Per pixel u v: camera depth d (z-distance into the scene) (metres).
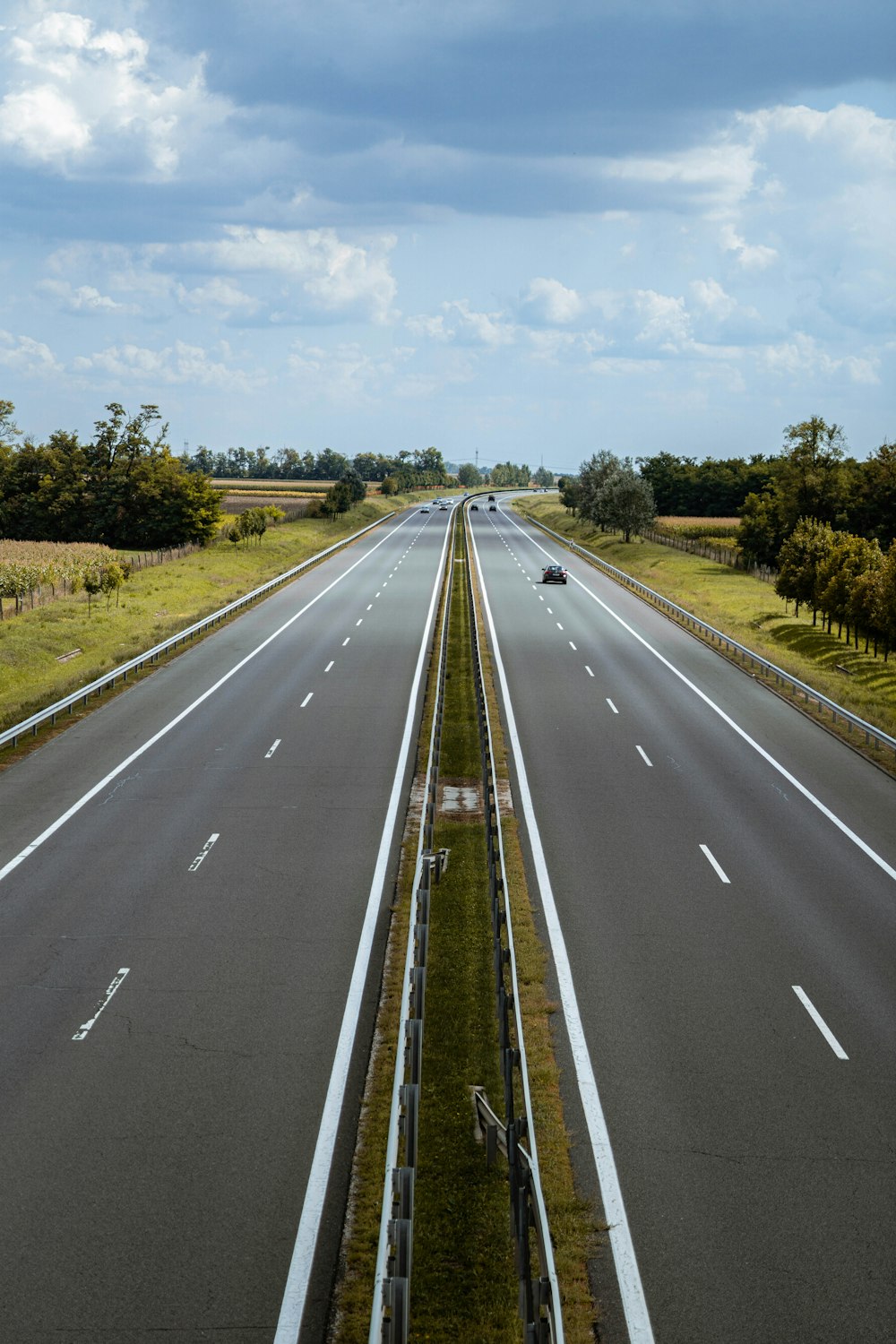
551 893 21.72
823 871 23.08
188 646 49.06
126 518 111.19
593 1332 10.52
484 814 26.59
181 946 19.02
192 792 28.05
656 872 22.92
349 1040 15.95
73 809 26.66
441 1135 13.59
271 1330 10.47
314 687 40.66
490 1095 14.45
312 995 17.33
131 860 23.19
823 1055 15.66
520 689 41.25
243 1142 13.45
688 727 36.00
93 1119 13.85
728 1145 13.48
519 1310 10.58
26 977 17.78
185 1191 12.48
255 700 38.59
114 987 17.45
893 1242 11.74
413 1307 10.73
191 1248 11.55
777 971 18.33
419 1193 12.46
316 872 22.61
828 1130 13.80
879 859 23.88
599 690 41.38
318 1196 12.45
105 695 39.41
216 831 25.12
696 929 20.02
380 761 31.06
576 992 17.58
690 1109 14.26
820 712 38.44
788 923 20.33
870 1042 16.02
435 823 25.78
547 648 50.22
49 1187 12.51
